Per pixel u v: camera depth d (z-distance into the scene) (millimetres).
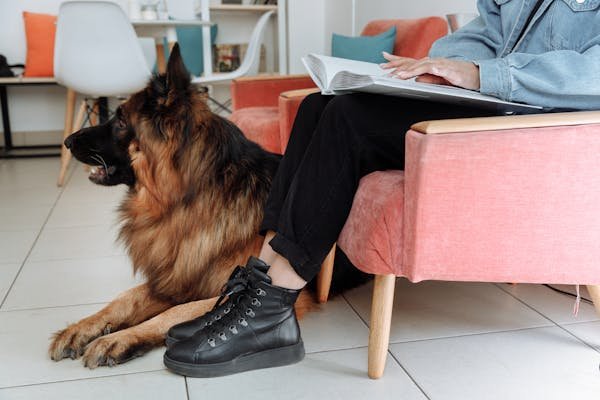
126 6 5008
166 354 1300
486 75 1188
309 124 1363
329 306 1719
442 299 1768
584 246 1144
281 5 5602
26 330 1562
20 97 5273
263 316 1282
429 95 1165
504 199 1105
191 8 5488
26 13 4824
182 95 1494
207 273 1499
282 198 1320
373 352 1264
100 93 3723
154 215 1577
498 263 1146
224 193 1512
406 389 1236
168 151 1502
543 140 1080
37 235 2541
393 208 1145
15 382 1280
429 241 1128
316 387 1243
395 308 1697
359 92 1258
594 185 1108
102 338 1365
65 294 1839
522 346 1442
